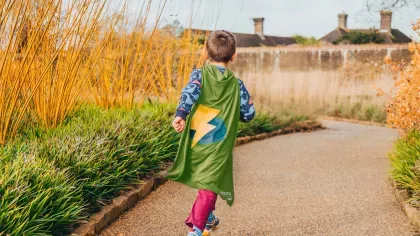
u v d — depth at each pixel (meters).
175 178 3.69
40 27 5.49
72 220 3.98
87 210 4.44
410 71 6.76
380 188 5.89
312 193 5.66
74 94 6.88
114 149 5.46
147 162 5.89
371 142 9.62
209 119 3.66
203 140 3.64
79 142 5.17
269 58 27.75
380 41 43.44
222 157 3.62
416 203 4.88
